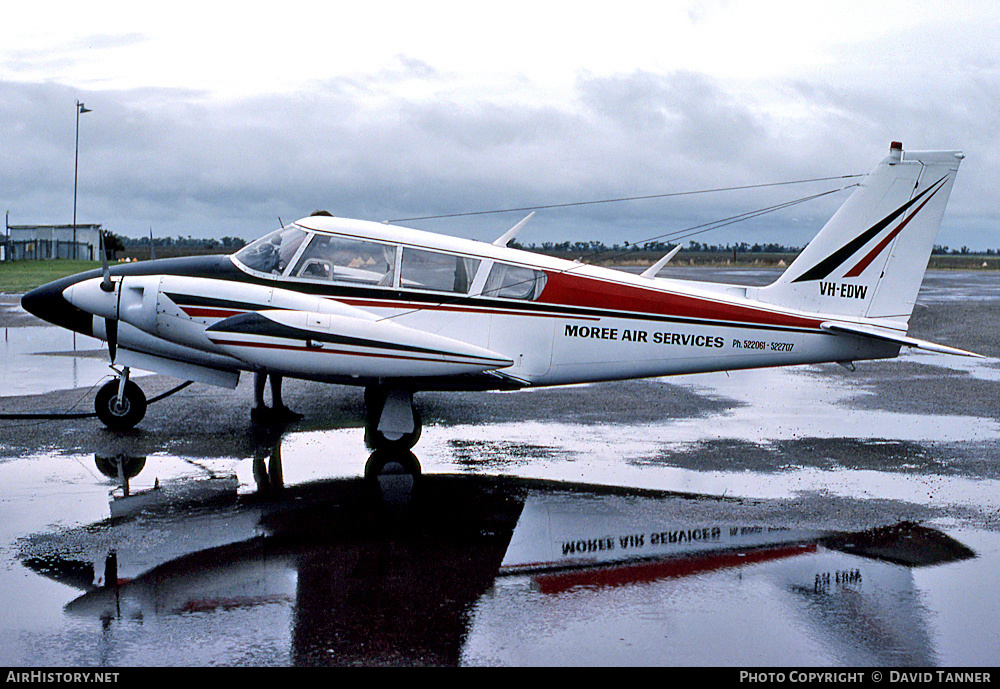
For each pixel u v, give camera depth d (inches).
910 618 161.5
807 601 169.2
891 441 327.0
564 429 349.4
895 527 217.9
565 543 203.2
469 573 182.2
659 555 195.5
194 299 289.4
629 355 324.2
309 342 275.3
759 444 321.1
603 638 151.5
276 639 149.0
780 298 338.6
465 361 281.6
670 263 2504.9
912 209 339.9
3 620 154.6
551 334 318.3
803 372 539.8
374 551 195.6
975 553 198.5
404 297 310.3
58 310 316.2
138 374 458.3
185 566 182.9
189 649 144.7
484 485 256.8
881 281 342.3
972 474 275.1
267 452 293.9
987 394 448.5
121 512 220.2
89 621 154.6
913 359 595.8
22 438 305.7
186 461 277.4
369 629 153.6
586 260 342.0
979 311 890.1
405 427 300.5
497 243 327.0
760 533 212.4
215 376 328.5
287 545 198.4
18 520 212.1
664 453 304.3
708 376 521.3
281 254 313.4
